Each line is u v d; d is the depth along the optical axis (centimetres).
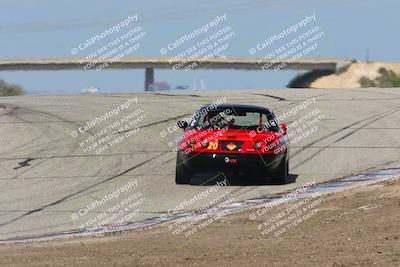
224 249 3428
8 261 3253
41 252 3544
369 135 8294
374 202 4350
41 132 8988
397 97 11938
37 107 11662
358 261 2870
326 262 2897
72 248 3659
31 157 7556
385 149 7462
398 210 3991
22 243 4088
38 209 5309
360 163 6762
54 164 7175
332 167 6631
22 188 6178
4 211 5284
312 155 7294
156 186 5972
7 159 7512
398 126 8850
